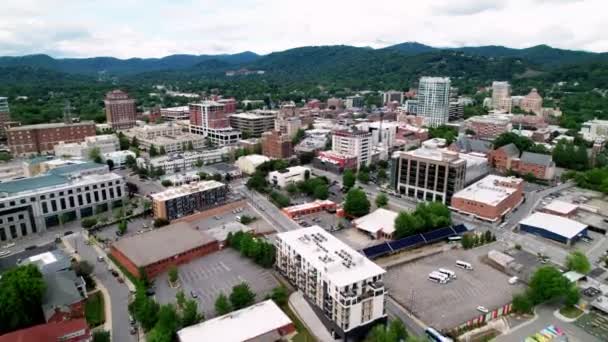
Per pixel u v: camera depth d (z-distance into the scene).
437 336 111.31
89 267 141.25
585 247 172.62
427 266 155.38
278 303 127.94
